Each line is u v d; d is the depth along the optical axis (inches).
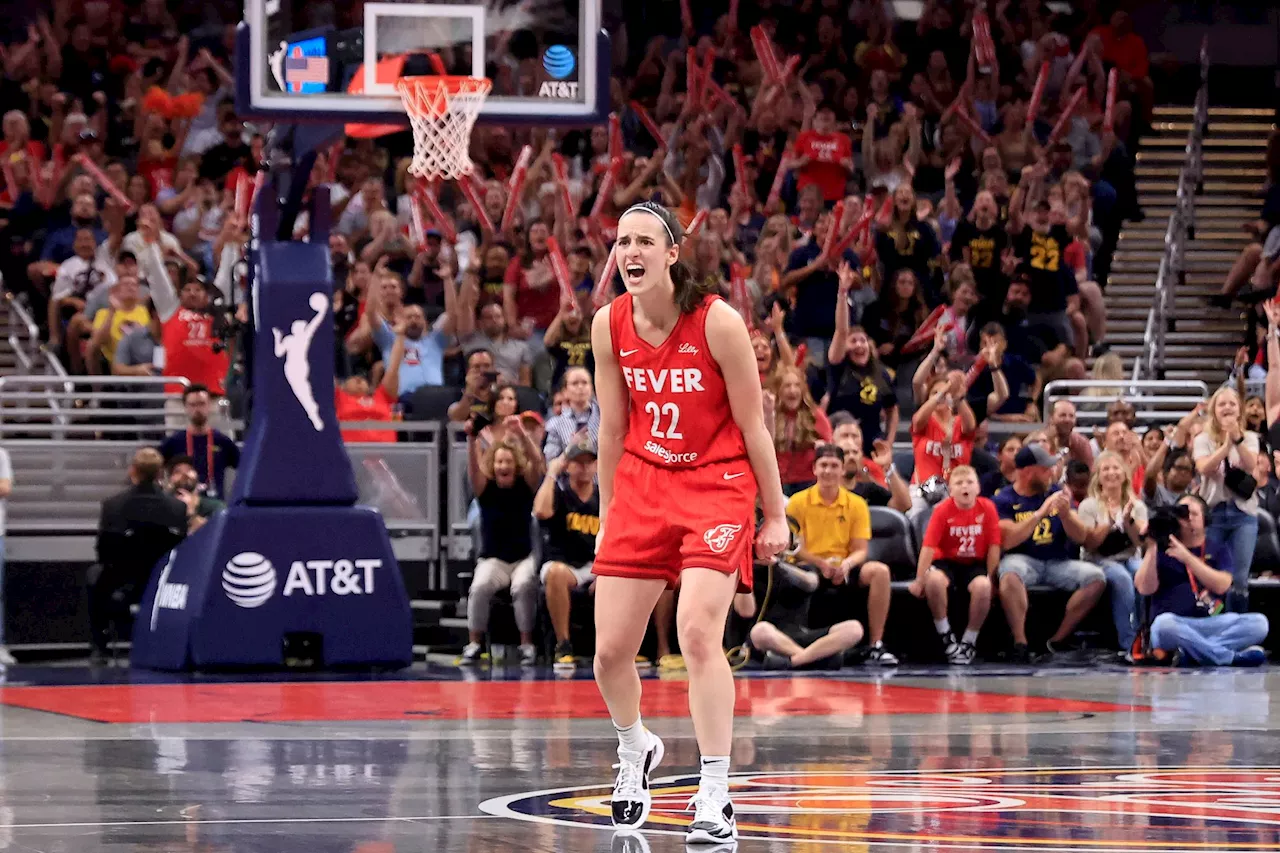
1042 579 580.1
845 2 1021.2
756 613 550.3
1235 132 1026.7
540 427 583.8
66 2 933.2
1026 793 261.4
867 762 303.7
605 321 231.8
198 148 898.1
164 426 642.2
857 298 720.3
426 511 629.3
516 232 773.3
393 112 522.6
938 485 610.9
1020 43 1004.6
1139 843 211.9
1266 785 271.1
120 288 679.7
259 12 509.7
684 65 954.7
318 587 526.6
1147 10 1079.6
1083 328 761.0
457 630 610.9
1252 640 553.9
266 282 530.6
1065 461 613.3
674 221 225.9
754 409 227.3
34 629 632.4
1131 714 393.1
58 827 225.5
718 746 219.6
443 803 250.5
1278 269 852.0
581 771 289.7
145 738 342.6
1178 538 553.3
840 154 869.2
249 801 252.1
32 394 633.6
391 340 674.2
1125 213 919.0
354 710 403.5
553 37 538.9
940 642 577.0
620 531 230.5
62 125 856.3
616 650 229.1
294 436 531.8
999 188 834.8
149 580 575.2
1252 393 724.7
